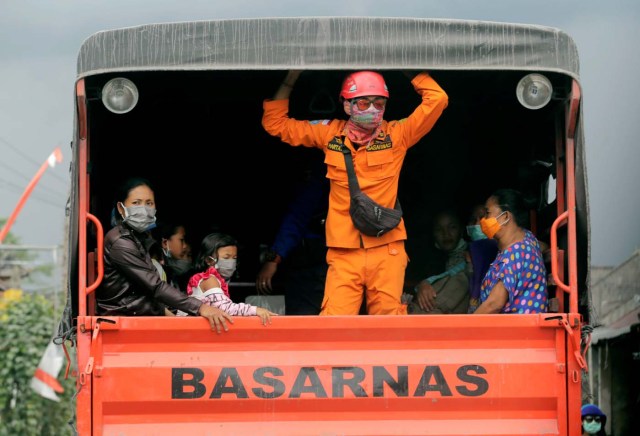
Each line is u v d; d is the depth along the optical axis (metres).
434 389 5.64
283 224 7.62
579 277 6.11
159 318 5.61
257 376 5.61
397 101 7.83
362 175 6.21
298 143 6.46
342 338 5.65
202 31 5.76
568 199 5.95
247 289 8.59
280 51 5.77
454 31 5.84
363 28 5.80
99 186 7.08
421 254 8.30
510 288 6.31
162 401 5.58
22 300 23.48
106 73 5.82
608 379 18.06
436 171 8.28
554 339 5.73
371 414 5.65
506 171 8.09
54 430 23.52
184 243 7.69
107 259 6.10
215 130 8.03
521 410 5.69
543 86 5.98
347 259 6.30
